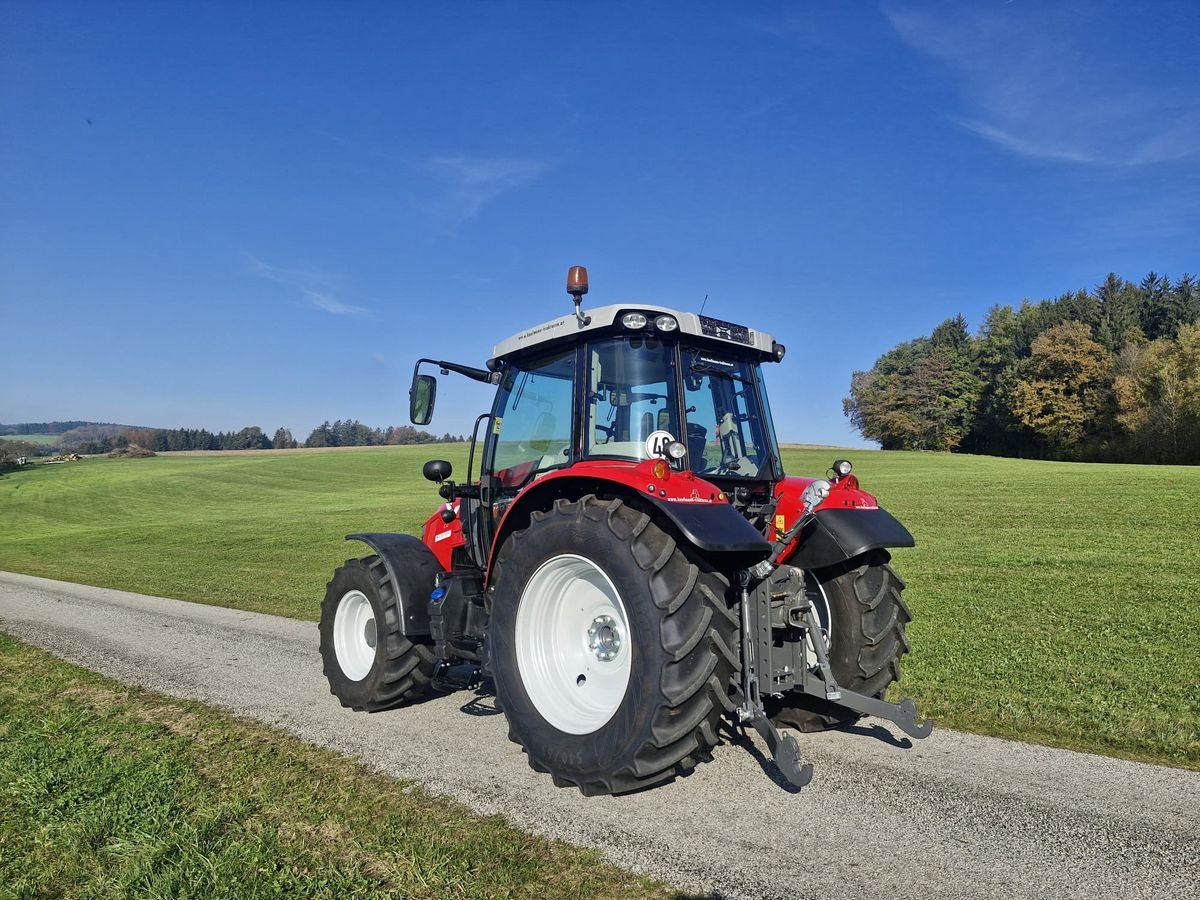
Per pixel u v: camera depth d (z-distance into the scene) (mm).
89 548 22656
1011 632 7617
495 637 4289
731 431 4766
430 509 28984
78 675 6539
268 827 3498
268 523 26891
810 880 3027
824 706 4648
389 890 2955
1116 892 2918
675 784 4008
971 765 4191
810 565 4559
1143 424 50938
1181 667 6133
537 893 2939
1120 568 11367
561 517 4043
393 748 4617
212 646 7906
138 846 3301
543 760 3969
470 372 5668
